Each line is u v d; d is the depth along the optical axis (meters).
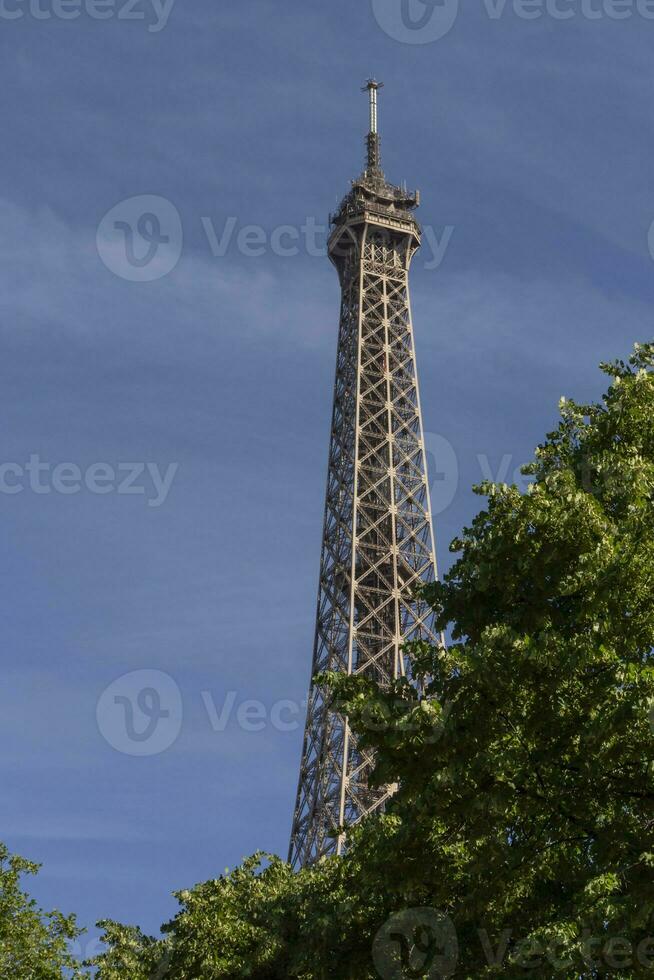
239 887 101.69
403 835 55.75
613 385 63.41
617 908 48.66
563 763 52.38
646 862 49.09
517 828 55.22
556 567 56.50
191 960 93.12
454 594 61.25
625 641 52.72
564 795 51.72
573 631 56.62
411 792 55.28
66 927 90.75
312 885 93.69
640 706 48.22
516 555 57.00
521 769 52.22
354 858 70.25
